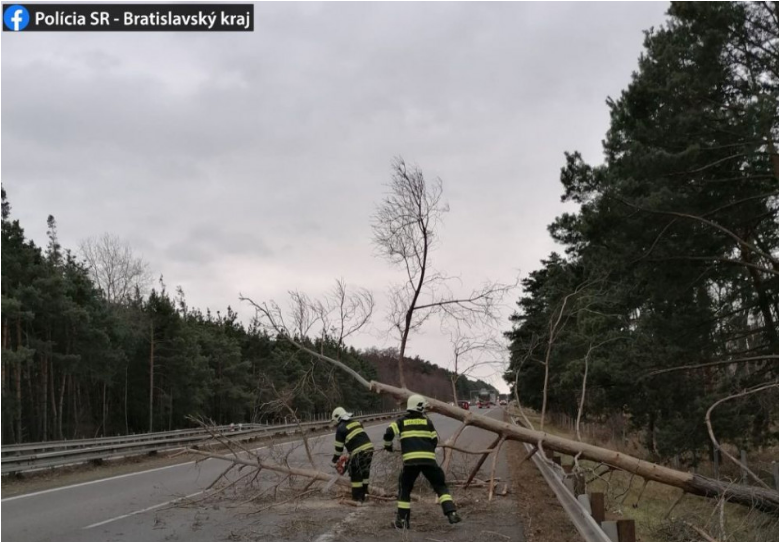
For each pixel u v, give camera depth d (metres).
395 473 11.26
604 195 16.12
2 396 32.00
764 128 14.81
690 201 16.02
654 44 17.73
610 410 21.42
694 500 13.73
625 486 14.80
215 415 49.75
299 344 13.43
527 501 10.77
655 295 17.20
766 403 16.39
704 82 16.05
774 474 11.48
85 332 36.56
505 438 11.35
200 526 8.69
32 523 9.06
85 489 13.17
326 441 24.45
